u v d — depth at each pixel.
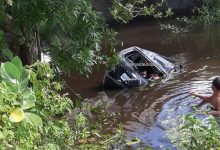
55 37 7.99
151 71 13.40
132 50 13.68
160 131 8.91
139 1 8.63
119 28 25.06
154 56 14.04
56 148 4.94
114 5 8.23
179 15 28.05
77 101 8.27
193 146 5.88
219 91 9.70
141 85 12.61
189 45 19.41
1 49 6.48
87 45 7.88
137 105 11.06
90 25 7.64
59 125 5.63
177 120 9.44
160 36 22.14
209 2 25.58
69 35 7.96
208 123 6.48
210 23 24.64
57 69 8.04
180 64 14.63
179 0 28.97
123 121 9.80
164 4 27.78
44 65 5.24
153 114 10.18
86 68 8.12
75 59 7.94
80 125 6.99
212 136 5.88
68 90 13.02
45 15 7.01
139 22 26.55
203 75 13.38
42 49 8.26
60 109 5.30
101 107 10.80
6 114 3.65
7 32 7.36
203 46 18.92
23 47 7.62
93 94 12.48
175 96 11.44
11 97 3.62
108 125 9.52
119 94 12.19
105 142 7.83
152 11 8.57
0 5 6.57
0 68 3.85
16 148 3.64
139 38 21.98
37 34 7.80
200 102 10.50
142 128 9.23
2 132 3.55
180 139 7.41
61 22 7.46
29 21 6.99
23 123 3.67
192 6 29.00
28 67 5.12
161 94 11.73
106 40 8.39
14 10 6.84
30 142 3.77
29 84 5.40
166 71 13.49
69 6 6.88
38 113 4.78
